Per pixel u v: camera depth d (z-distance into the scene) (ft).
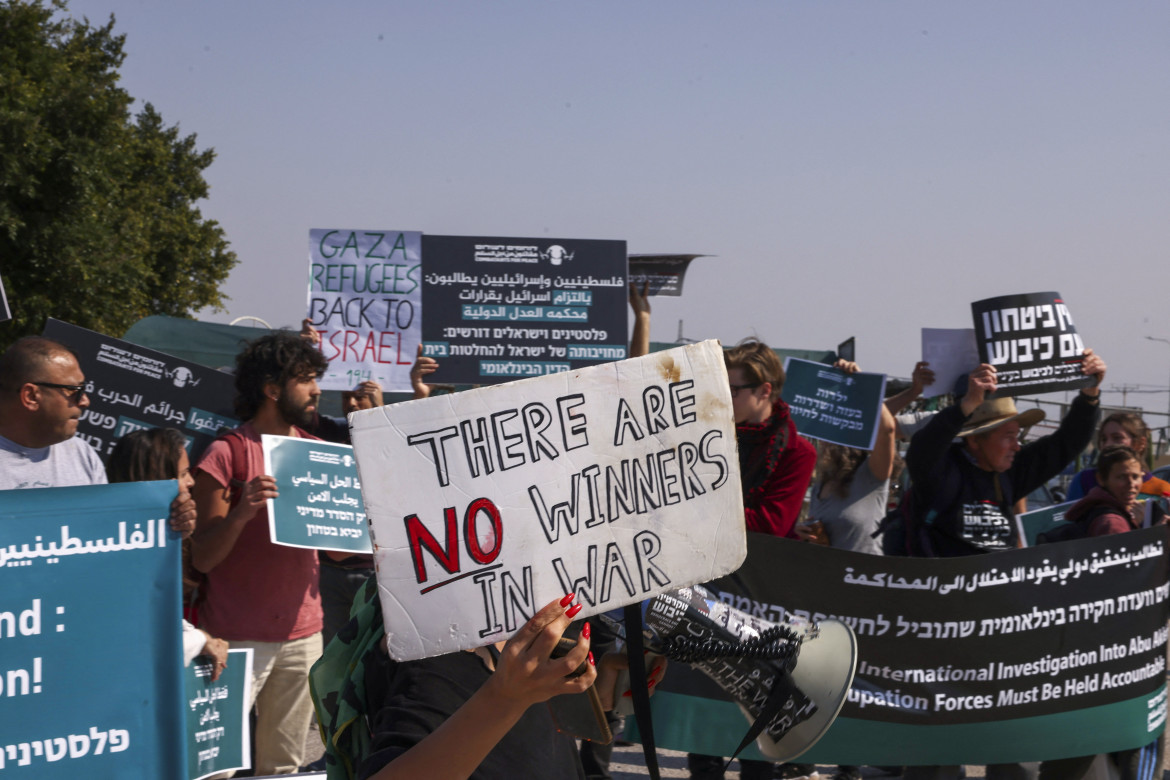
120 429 16.89
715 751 12.11
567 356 22.06
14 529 8.70
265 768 13.37
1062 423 15.61
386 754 4.83
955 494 13.91
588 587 5.06
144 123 123.44
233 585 13.03
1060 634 12.54
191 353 33.04
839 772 15.93
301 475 13.62
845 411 17.76
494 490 5.01
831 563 12.02
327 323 20.76
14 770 8.57
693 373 5.24
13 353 11.48
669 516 5.16
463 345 21.66
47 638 8.77
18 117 67.82
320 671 5.94
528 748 5.49
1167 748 17.83
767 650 6.31
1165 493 17.08
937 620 12.21
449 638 4.91
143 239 93.61
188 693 11.21
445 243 21.62
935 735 12.23
